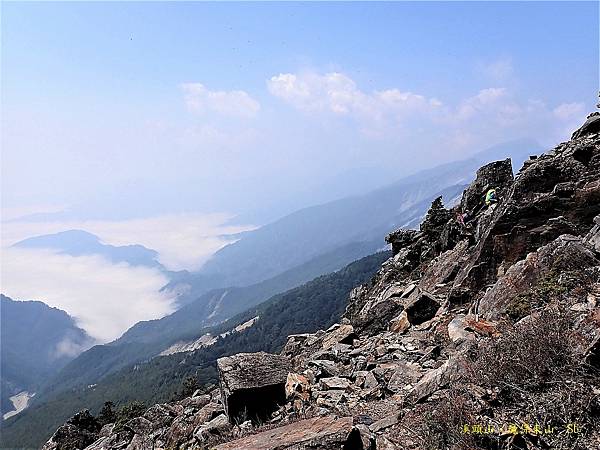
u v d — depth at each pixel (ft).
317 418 29.12
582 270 38.70
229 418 38.42
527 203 55.11
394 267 107.04
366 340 56.95
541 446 20.48
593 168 54.39
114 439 52.24
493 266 55.36
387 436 25.26
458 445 22.02
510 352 26.21
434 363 38.29
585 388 22.08
